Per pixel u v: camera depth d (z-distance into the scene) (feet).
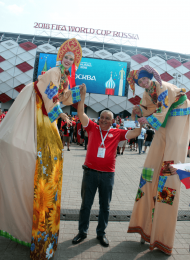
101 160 8.55
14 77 92.17
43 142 7.50
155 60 96.94
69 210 11.78
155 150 8.87
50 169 7.50
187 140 8.31
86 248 8.48
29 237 7.54
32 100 7.66
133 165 26.78
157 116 7.90
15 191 7.36
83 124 9.05
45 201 7.30
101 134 8.93
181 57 107.04
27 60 92.73
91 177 8.70
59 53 7.88
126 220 11.07
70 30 99.91
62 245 8.59
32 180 7.29
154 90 8.37
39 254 7.11
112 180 8.84
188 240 9.37
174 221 8.14
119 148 36.04
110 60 90.84
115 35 101.60
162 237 8.31
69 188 15.76
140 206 9.14
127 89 94.53
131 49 104.73
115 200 13.92
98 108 95.04
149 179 8.87
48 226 7.34
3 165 7.39
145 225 8.92
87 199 8.80
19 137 7.36
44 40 101.30
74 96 8.46
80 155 31.14
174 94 8.10
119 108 95.30
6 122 7.82
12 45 93.50
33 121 7.61
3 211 7.59
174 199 8.09
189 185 5.73
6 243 8.54
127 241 9.20
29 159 7.27
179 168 5.99
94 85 90.68
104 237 8.95
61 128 36.65
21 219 7.50
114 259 7.89
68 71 8.25
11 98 92.79
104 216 8.86
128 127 40.50
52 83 7.25
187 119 8.45
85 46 99.76
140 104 9.11
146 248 8.75
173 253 8.43
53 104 7.17
